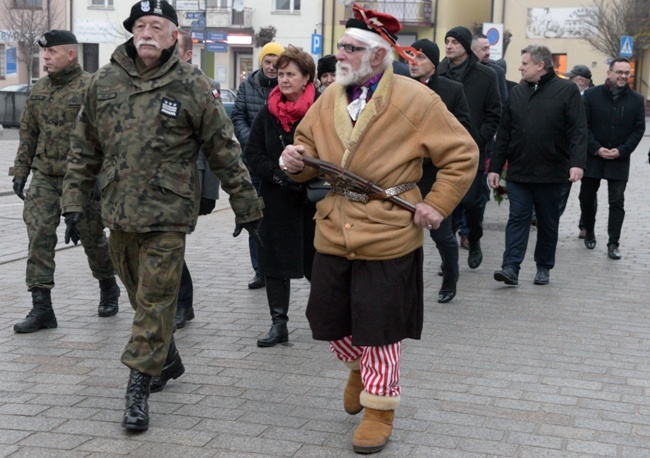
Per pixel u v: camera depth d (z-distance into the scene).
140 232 4.41
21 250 9.09
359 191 4.15
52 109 6.02
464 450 4.21
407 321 4.25
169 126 4.39
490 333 6.29
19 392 4.89
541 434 4.42
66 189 4.58
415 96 4.17
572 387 5.15
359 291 4.14
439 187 4.17
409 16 43.09
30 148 6.19
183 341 5.96
